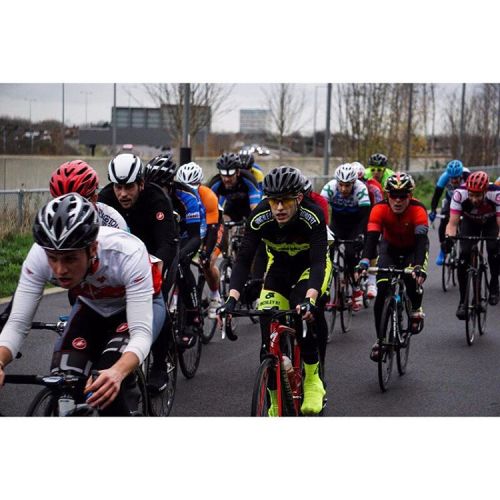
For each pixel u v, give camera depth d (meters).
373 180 9.14
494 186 7.80
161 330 4.20
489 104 37.78
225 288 7.98
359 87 27.39
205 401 5.29
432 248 14.23
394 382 5.83
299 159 28.94
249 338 7.25
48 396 3.29
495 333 7.55
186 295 5.80
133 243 3.38
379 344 5.51
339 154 28.39
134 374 3.71
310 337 4.56
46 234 2.96
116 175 4.60
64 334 3.42
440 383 5.81
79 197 3.07
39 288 3.27
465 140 37.91
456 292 9.91
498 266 8.70
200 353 6.02
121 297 3.47
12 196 11.05
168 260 4.72
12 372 5.78
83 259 3.07
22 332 3.23
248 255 4.50
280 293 4.56
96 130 32.91
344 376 6.00
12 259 9.88
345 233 8.33
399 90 28.94
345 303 7.71
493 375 6.05
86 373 3.32
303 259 4.68
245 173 8.70
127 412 3.44
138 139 37.16
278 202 4.32
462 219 8.29
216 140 37.19
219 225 6.93
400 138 30.06
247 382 5.79
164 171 5.66
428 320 8.11
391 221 6.23
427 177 29.44
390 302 5.76
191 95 21.88
